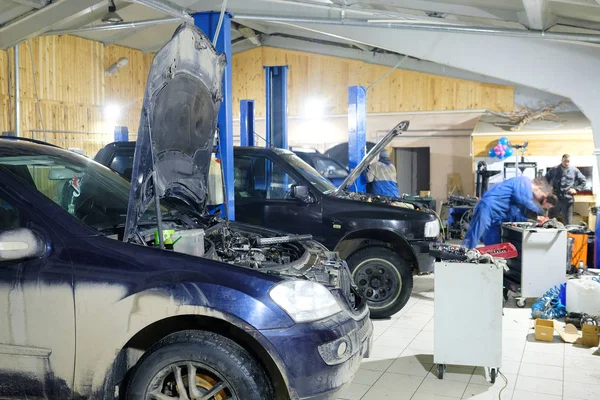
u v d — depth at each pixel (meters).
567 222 11.54
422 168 18.80
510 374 4.55
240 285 2.94
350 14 8.83
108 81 15.53
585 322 5.59
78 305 2.95
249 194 6.54
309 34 17.08
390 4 8.33
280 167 6.45
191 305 2.89
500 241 7.55
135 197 3.23
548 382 4.37
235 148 6.66
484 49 9.16
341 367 3.04
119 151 6.75
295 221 6.29
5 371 3.03
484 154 14.20
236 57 18.64
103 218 3.86
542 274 6.61
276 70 9.98
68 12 8.72
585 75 8.91
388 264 6.08
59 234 3.03
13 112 12.41
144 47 16.58
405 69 16.91
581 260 8.36
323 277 3.33
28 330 2.99
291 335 2.90
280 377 3.12
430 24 8.59
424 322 6.04
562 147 13.48
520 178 7.44
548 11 7.68
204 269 2.99
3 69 12.30
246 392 2.88
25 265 3.01
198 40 3.50
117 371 3.04
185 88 3.51
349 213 6.18
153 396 2.98
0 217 3.21
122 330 2.92
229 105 6.18
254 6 8.73
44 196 3.12
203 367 2.91
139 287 2.94
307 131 18.02
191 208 4.41
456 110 16.50
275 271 3.23
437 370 4.47
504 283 7.01
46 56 13.45
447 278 4.38
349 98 10.91
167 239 3.38
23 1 8.17
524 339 5.48
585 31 8.16
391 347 5.21
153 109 3.25
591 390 4.21
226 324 3.09
